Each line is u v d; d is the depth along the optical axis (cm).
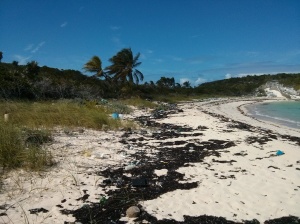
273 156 916
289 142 1161
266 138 1206
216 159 866
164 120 1780
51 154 762
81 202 545
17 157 683
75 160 762
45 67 3459
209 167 787
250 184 668
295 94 7656
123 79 3616
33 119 1118
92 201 552
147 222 488
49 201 537
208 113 2438
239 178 706
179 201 569
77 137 1021
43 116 1166
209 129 1435
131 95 3509
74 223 472
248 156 910
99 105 1939
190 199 580
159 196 589
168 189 627
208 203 565
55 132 1052
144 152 916
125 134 1173
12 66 3138
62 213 501
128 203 552
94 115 1280
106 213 511
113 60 3588
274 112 3014
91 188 607
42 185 596
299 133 1474
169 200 572
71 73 3466
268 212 535
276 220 507
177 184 656
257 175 730
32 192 564
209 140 1143
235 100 5728
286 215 525
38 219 477
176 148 989
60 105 1387
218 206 554
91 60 3625
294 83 8756
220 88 8050
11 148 696
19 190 568
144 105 2742
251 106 4141
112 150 905
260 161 857
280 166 812
